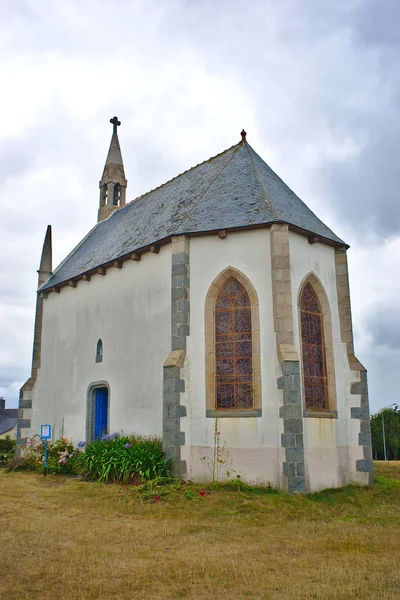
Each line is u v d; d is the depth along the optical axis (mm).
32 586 6602
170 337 15859
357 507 12359
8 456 21641
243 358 14742
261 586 6711
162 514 10898
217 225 15562
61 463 16781
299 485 12859
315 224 16625
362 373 15586
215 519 10586
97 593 6402
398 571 7320
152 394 16172
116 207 27625
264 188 16672
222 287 15469
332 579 6992
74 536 9086
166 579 6949
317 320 15883
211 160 20938
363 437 15172
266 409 13914
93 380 18922
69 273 21812
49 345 21875
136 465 13727
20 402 21750
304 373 14984
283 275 14461
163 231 17031
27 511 11094
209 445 14234
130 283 18031
